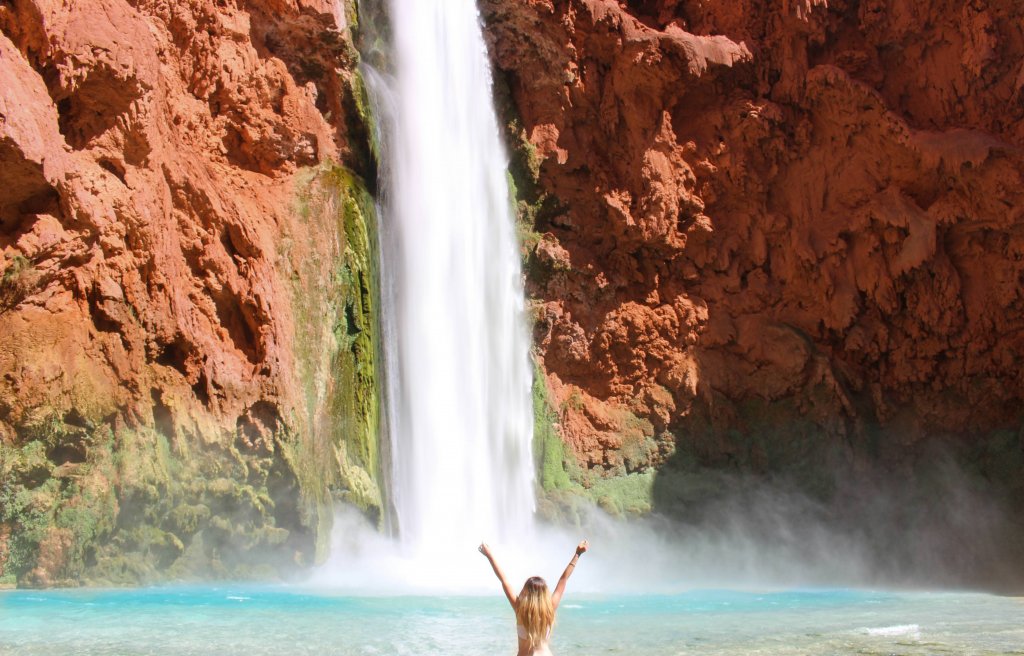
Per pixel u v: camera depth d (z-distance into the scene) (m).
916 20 25.58
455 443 21.80
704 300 26.12
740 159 25.88
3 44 14.95
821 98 25.61
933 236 24.66
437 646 9.01
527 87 25.02
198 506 16.36
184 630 9.70
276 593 14.05
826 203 25.98
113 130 16.64
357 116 21.41
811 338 25.91
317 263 19.56
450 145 23.36
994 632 10.80
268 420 17.69
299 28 20.81
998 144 24.05
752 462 25.19
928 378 25.48
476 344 22.97
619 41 24.94
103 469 15.04
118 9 17.00
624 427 25.16
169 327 16.84
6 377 14.41
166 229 17.23
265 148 20.11
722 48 25.33
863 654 8.86
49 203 15.43
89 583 14.64
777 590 18.67
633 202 25.61
